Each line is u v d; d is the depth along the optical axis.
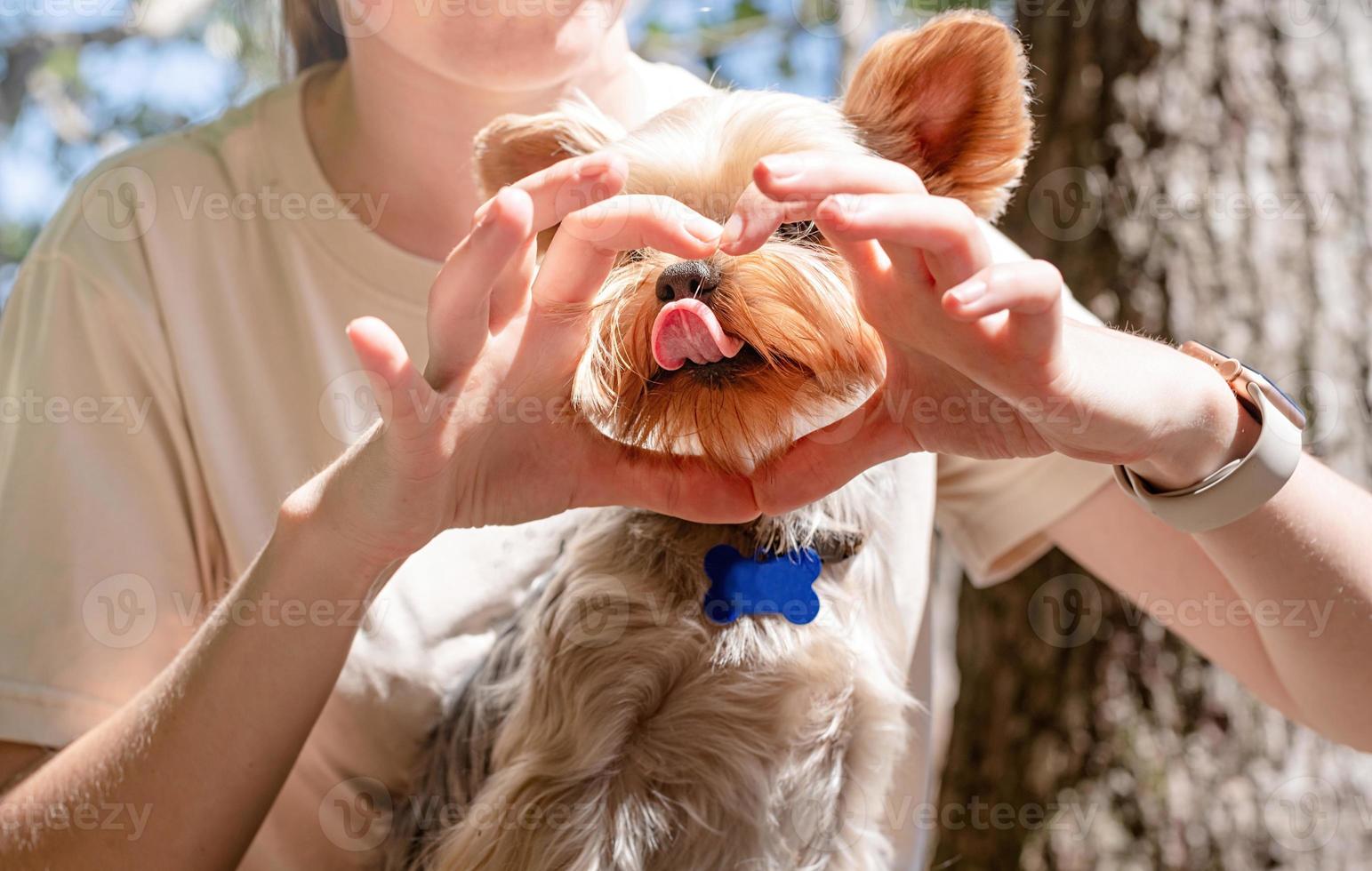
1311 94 0.95
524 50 0.69
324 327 0.72
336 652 0.63
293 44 0.82
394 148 0.72
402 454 0.58
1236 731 0.91
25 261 0.73
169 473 0.71
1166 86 0.94
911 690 0.78
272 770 0.64
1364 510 0.65
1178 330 0.93
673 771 0.70
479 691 0.73
